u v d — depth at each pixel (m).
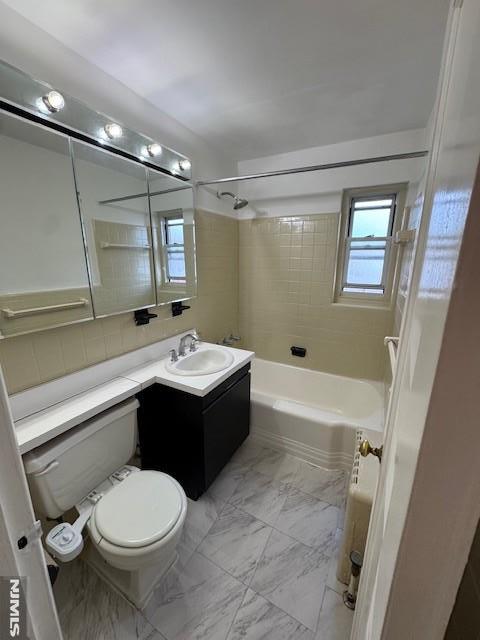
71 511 1.28
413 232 1.53
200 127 1.82
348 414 2.35
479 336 0.20
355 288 2.40
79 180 1.26
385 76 1.31
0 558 0.38
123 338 1.57
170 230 1.80
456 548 0.26
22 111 1.03
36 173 1.10
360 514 1.07
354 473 1.19
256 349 2.82
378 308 2.26
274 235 2.49
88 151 1.28
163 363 1.70
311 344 2.55
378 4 0.94
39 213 1.13
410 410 0.33
